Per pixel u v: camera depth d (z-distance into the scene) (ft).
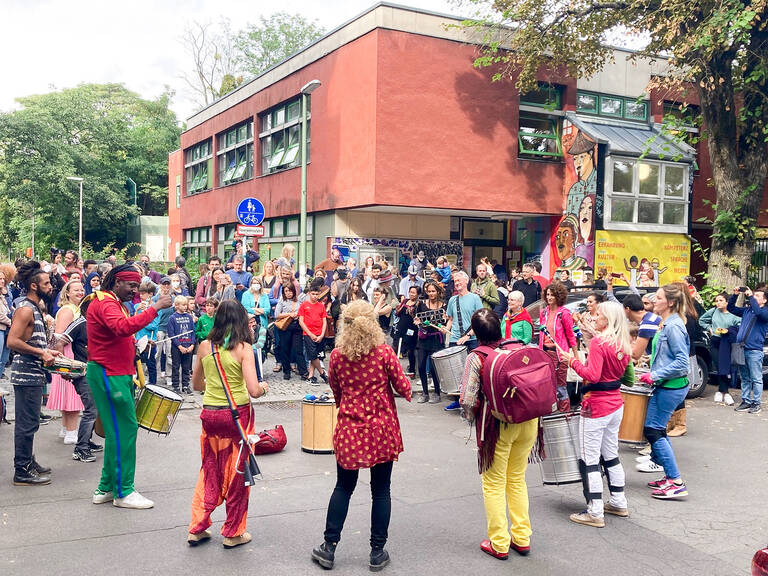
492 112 57.52
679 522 17.90
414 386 37.09
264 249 75.92
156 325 35.04
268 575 13.97
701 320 36.45
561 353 18.04
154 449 23.54
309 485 20.13
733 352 33.88
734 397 36.73
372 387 14.48
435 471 21.83
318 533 16.34
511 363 14.84
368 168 53.62
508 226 67.92
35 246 155.84
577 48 53.83
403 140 53.78
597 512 17.38
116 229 154.81
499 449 15.26
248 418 15.40
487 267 35.53
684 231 61.21
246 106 78.84
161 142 174.29
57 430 25.99
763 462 24.06
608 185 57.52
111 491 18.16
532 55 53.47
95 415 21.93
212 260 44.16
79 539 15.53
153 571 13.96
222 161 89.56
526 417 14.70
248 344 15.37
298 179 65.98
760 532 17.26
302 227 52.75
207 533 15.74
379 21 52.54
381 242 60.75
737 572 14.83
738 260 47.55
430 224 63.00
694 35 41.98
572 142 60.23
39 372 19.62
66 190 135.74
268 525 16.79
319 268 47.42
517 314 28.78
